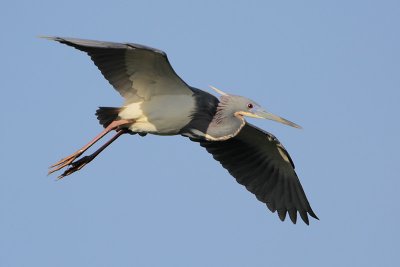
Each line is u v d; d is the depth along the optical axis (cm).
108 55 1443
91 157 1555
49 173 1528
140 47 1371
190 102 1551
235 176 1708
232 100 1612
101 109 1534
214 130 1580
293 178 1667
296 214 1675
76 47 1403
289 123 1614
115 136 1559
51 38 1337
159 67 1472
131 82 1503
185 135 1580
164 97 1535
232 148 1703
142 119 1535
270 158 1683
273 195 1686
